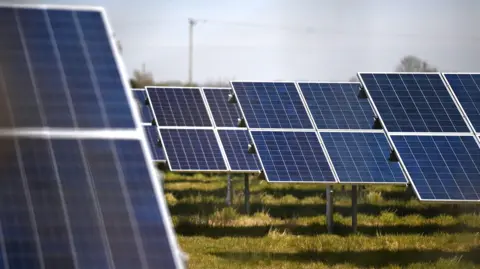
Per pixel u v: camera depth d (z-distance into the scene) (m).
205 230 34.00
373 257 27.36
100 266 9.27
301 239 30.98
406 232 33.62
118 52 11.72
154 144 51.91
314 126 34.12
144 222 9.72
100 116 10.77
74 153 10.24
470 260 26.97
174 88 49.50
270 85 36.97
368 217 38.25
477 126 31.06
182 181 62.56
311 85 36.97
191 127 45.19
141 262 9.37
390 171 31.39
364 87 33.06
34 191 9.73
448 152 29.61
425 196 27.56
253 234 33.03
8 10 11.84
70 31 11.82
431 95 32.59
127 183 10.05
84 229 9.52
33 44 11.47
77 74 11.22
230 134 44.53
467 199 27.53
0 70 11.06
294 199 47.09
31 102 10.71
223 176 67.50
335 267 25.53
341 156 32.25
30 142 10.23
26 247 9.25
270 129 34.03
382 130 33.44
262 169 31.86
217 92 49.91
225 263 25.95
